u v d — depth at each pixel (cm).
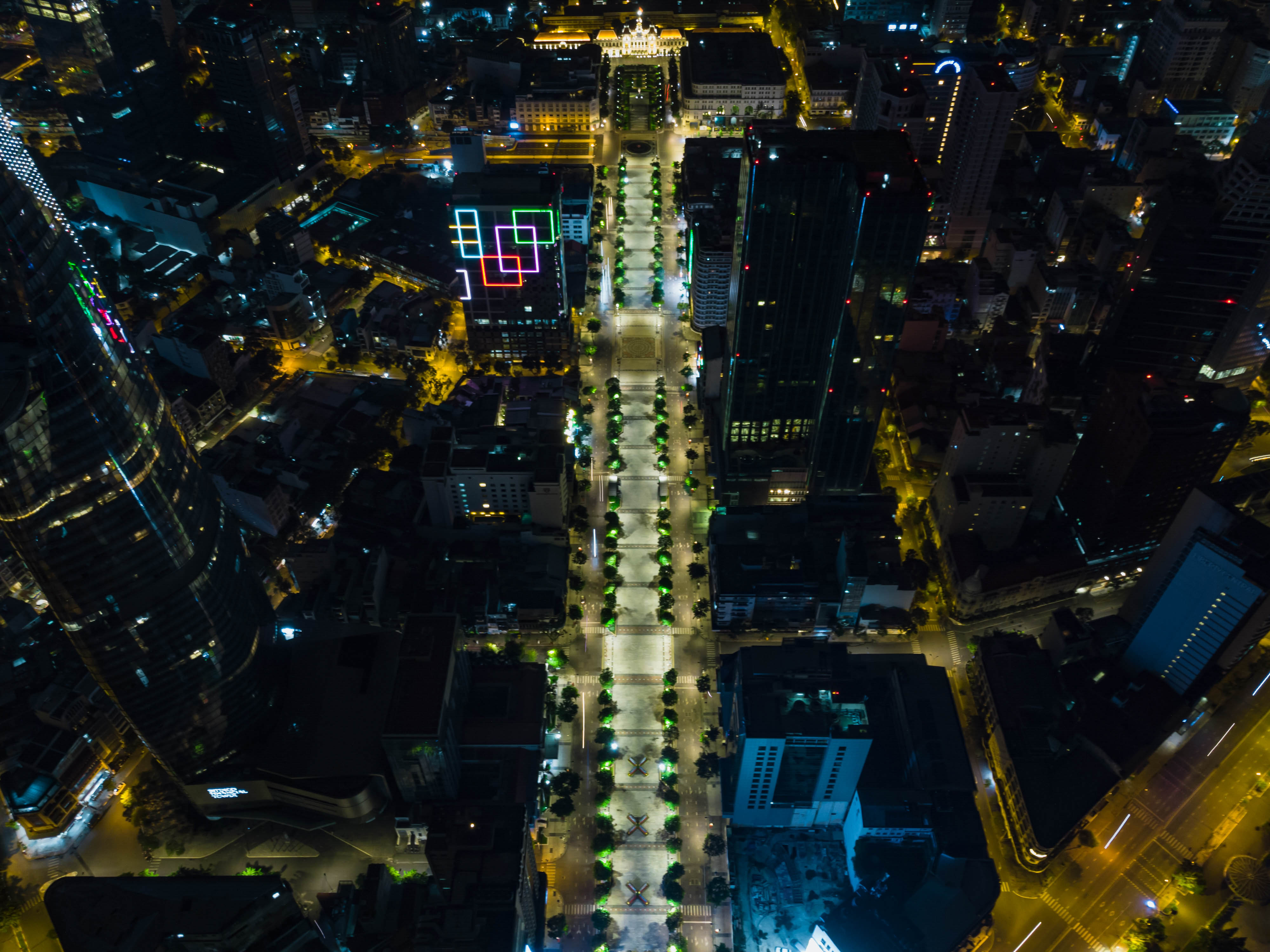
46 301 19975
